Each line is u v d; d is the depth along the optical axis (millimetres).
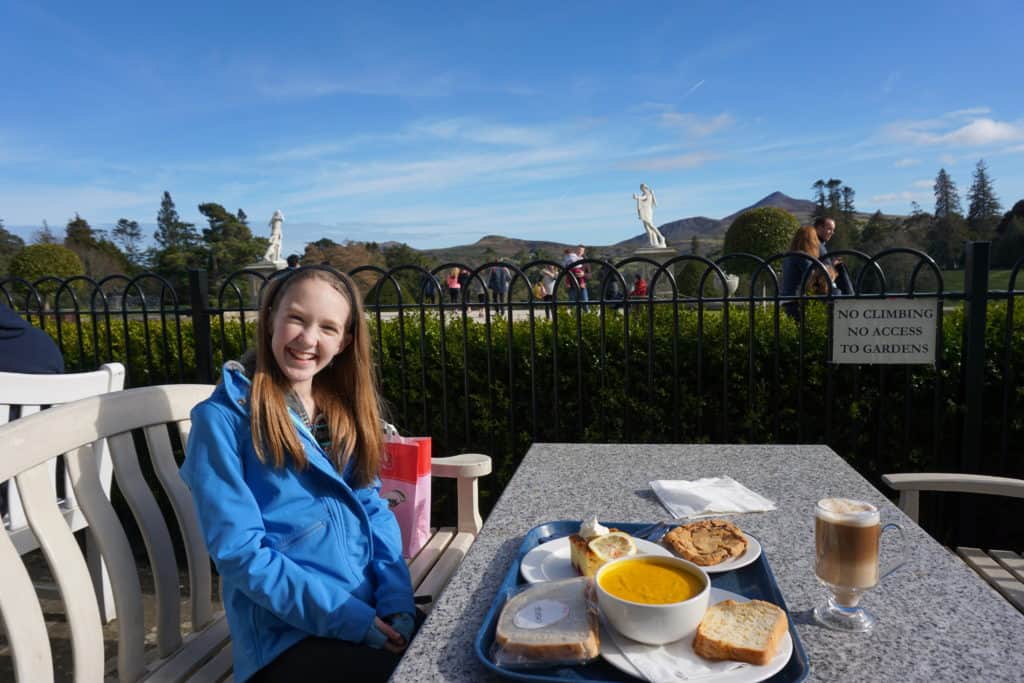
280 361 1740
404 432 4008
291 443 1618
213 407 1607
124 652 1660
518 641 1011
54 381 2176
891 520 1588
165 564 1799
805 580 1292
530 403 3898
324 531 1645
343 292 1813
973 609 1164
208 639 1882
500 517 1664
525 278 3486
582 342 3775
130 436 1789
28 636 1400
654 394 3650
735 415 3654
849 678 969
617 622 1023
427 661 1042
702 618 1035
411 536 2285
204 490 1540
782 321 3752
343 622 1511
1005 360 3031
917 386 3375
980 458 3139
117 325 4926
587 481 1933
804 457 2137
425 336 3939
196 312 3809
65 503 2459
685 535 1441
